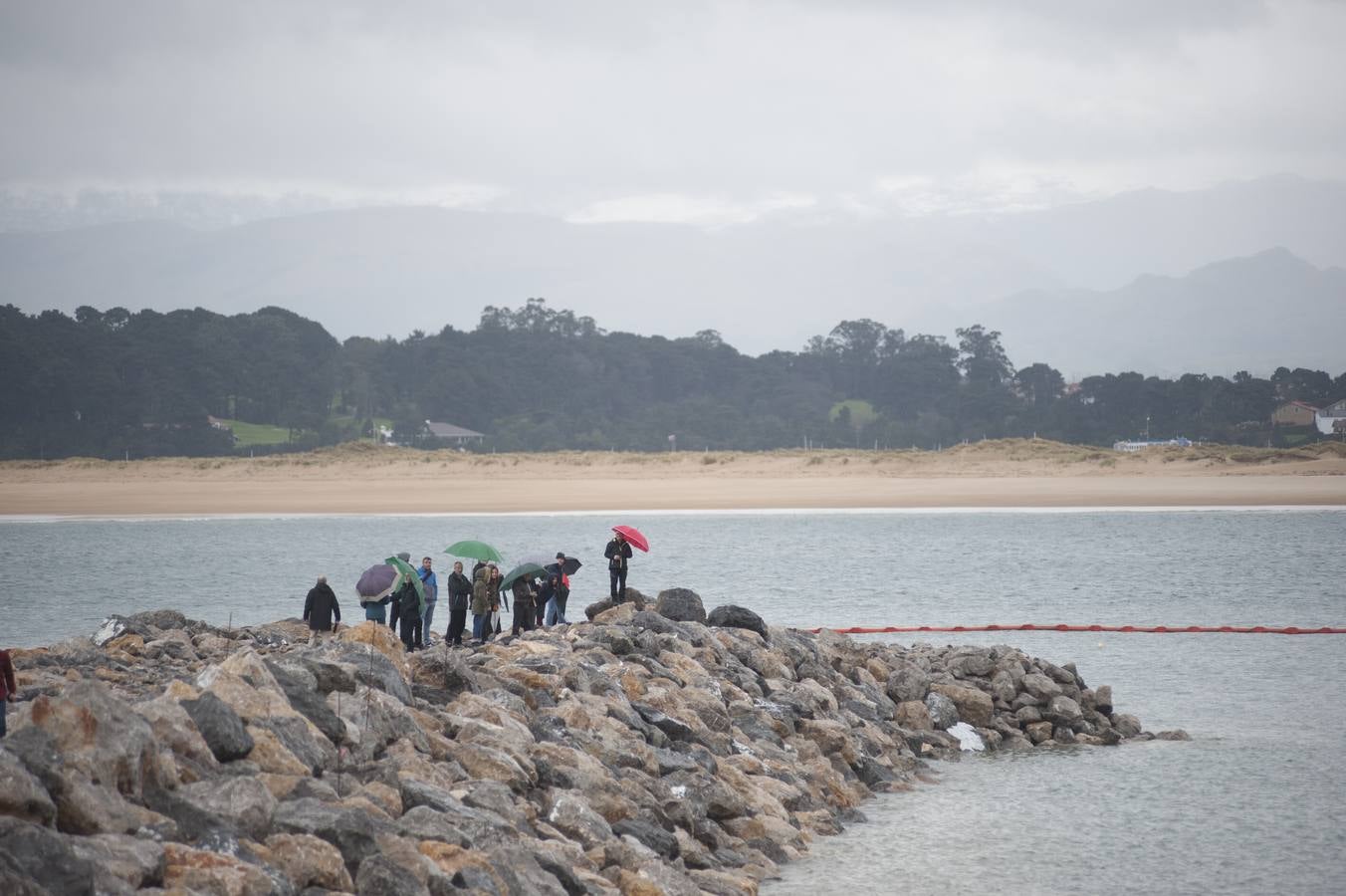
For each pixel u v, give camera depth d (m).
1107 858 56.91
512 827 43.38
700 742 63.34
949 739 78.69
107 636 75.38
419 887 35.03
